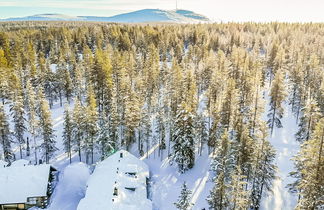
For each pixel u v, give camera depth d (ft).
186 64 319.47
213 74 253.24
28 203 152.05
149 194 161.79
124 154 176.55
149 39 433.89
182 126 172.14
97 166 171.83
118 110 209.26
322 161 83.15
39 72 281.74
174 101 211.82
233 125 180.14
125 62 300.20
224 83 242.37
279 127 218.38
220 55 331.98
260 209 138.82
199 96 272.92
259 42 455.22
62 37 453.99
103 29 506.07
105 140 185.26
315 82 241.96
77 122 185.88
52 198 157.58
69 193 159.22
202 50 366.22
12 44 428.56
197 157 190.80
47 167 170.19
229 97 184.96
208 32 508.53
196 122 189.26
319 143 83.71
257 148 123.65
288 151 188.34
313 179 83.87
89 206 133.69
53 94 279.49
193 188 164.25
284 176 162.30
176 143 176.35
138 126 193.77
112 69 266.77
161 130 198.18
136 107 193.77
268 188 131.03
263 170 125.39
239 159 136.98
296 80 235.40
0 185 154.51
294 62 308.19
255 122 183.42
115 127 189.57
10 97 245.04
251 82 224.33
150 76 259.80
